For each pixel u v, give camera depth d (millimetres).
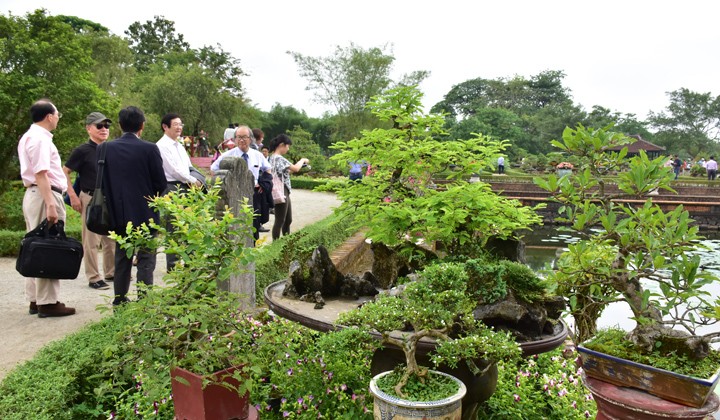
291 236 5770
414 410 2424
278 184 7801
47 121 4754
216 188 3322
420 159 4129
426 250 4074
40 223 4676
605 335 2742
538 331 3020
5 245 8094
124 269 4609
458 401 2527
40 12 12508
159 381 2693
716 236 22625
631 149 51000
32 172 4703
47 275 4570
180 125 5688
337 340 2771
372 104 4305
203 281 2941
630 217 2637
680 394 2330
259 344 2979
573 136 2770
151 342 2725
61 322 4758
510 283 3172
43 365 3438
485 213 3656
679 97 66875
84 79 13133
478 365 2947
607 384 2557
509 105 70000
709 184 29516
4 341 4254
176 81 36344
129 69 34156
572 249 2807
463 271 2830
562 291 3322
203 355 2648
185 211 2930
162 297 2803
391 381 2715
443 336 2676
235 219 2941
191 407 2801
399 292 3195
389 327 2666
